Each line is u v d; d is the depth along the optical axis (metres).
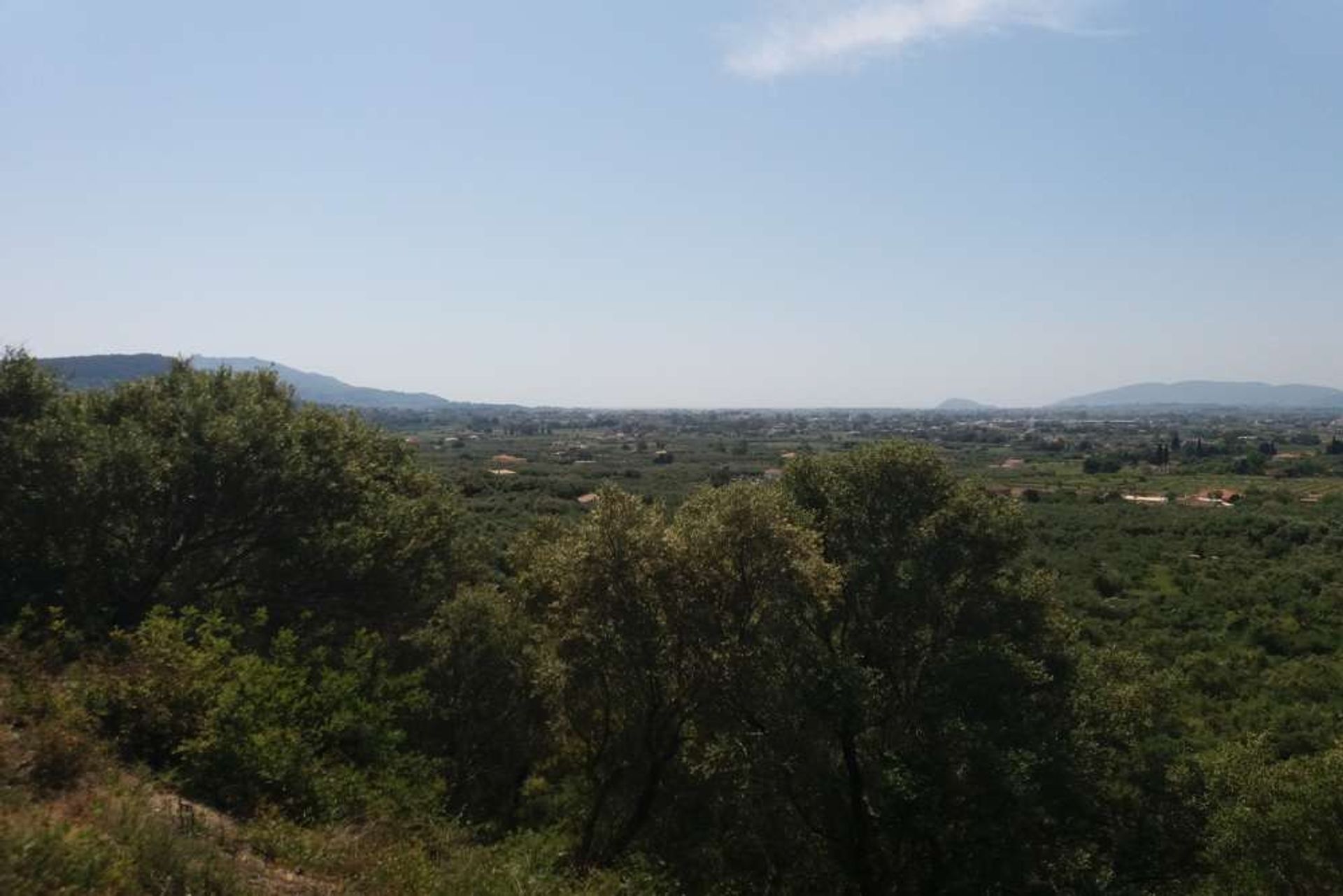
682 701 16.20
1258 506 90.62
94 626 16.98
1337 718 32.09
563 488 85.25
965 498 17.83
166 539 20.33
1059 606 18.88
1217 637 45.53
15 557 18.48
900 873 17.33
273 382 25.19
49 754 8.84
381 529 22.78
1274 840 15.42
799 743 16.25
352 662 16.33
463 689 18.64
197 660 11.92
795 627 16.98
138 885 6.92
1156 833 17.25
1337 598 49.78
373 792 11.23
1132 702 17.73
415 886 8.68
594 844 16.83
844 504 18.58
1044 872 16.39
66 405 20.59
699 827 18.30
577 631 15.71
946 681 16.80
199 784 10.19
